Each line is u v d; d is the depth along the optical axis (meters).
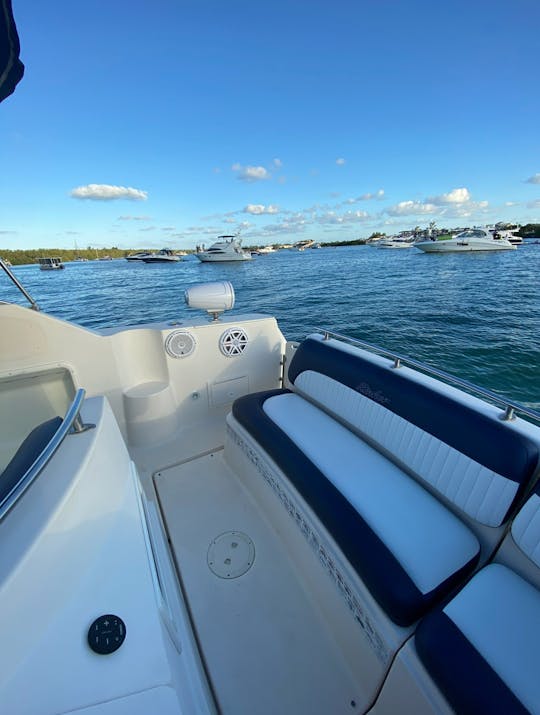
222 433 2.41
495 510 1.11
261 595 1.39
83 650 0.72
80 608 0.77
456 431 1.29
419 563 1.07
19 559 0.72
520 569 1.06
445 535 1.16
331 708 1.07
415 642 0.91
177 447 2.27
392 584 1.00
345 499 1.31
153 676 0.72
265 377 2.71
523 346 7.93
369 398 1.68
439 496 1.35
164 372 2.34
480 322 10.38
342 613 1.18
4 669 0.64
